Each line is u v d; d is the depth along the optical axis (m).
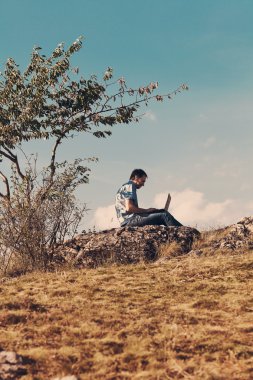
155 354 4.61
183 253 10.20
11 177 11.05
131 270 8.73
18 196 10.85
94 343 4.97
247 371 4.19
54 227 10.74
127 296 6.84
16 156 12.21
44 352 4.75
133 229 10.70
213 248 9.84
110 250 10.27
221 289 7.00
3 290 7.55
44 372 4.33
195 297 6.66
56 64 12.66
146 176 11.00
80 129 12.88
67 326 5.55
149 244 10.37
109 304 6.43
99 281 7.84
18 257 10.50
